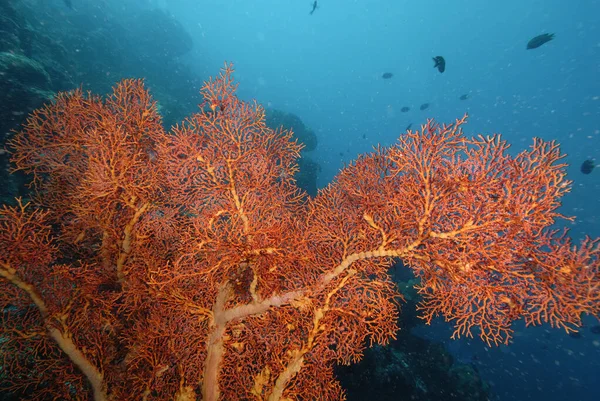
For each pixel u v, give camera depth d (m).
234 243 3.25
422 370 10.74
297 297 3.54
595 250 2.83
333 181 4.76
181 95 23.30
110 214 4.67
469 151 3.31
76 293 4.04
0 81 7.49
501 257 3.01
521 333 28.95
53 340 3.79
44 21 17.97
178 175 4.46
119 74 19.31
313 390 3.67
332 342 3.80
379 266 3.77
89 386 4.19
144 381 3.82
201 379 3.73
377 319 3.66
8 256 3.64
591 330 12.43
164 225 5.02
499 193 3.05
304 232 4.01
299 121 23.44
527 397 23.77
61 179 5.46
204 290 3.96
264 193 4.39
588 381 27.66
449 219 3.27
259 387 3.56
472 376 11.32
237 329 3.85
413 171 3.62
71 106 5.36
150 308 4.34
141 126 5.13
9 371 4.05
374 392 8.72
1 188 6.65
